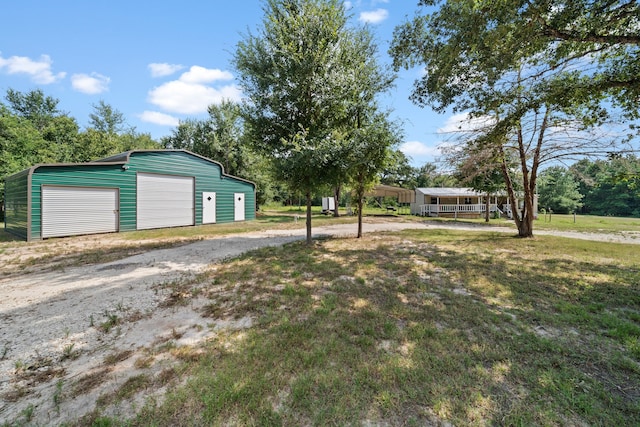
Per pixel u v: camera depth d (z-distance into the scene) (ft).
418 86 23.52
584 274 16.79
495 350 8.23
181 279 15.34
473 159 33.88
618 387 6.70
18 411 5.85
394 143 26.58
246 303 11.86
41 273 16.75
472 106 22.29
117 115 117.91
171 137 100.07
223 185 52.54
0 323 10.06
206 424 5.40
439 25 17.99
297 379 6.74
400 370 7.13
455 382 6.73
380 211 99.60
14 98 93.25
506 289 14.01
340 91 24.47
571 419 5.65
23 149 62.08
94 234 34.96
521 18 14.30
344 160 22.84
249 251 23.35
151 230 39.78
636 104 16.96
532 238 32.58
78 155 79.82
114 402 6.05
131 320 10.31
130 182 38.73
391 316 10.64
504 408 5.92
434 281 15.29
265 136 25.59
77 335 9.21
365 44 27.30
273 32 23.67
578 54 17.71
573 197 103.35
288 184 24.68
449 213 84.74
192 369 7.20
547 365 7.56
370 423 5.45
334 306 11.53
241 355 7.83
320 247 25.45
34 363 7.63
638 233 39.93
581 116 22.13
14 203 35.55
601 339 9.07
